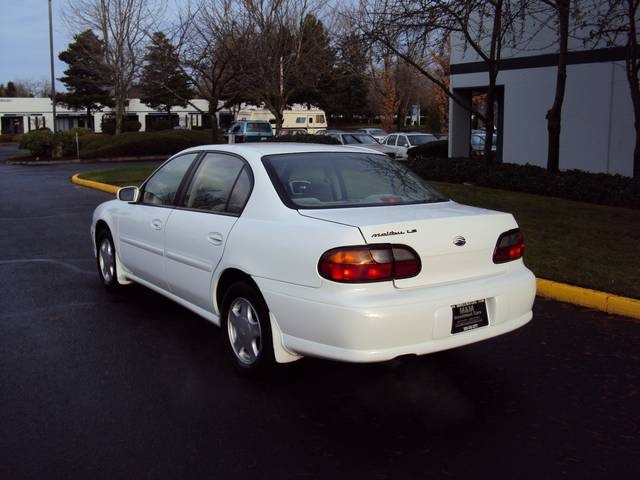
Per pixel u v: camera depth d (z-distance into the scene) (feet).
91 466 11.05
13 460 11.25
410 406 13.47
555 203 37.24
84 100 181.37
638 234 28.94
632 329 18.63
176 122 212.23
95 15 109.60
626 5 42.29
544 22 46.70
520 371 15.43
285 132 104.42
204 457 11.35
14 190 60.64
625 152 46.11
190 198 17.29
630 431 12.35
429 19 41.93
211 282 15.56
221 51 69.00
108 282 22.44
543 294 22.31
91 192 57.67
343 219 13.05
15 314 20.02
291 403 13.61
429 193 16.10
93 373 15.26
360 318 11.98
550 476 10.71
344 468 10.98
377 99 168.45
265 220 14.12
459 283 13.35
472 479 10.62
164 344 17.29
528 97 52.24
